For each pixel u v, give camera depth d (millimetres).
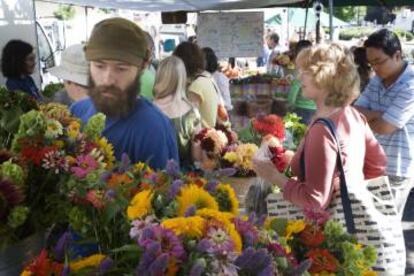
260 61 11438
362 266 1307
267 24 15047
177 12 7770
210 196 1071
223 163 2273
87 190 1064
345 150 1824
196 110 2967
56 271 948
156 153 1589
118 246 1038
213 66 5289
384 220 1862
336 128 1827
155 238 890
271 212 1935
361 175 1897
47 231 1143
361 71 4379
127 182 1115
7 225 996
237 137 2641
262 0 6039
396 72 2834
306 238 1327
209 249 874
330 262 1286
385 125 2811
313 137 1827
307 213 1410
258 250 920
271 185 2068
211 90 3555
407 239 3998
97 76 1479
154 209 1019
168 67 2828
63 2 6074
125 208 1041
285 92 5820
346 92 1880
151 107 1661
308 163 1824
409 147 2857
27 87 3824
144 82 3291
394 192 2934
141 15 15938
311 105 5047
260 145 2342
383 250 1851
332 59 1891
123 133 1570
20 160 1073
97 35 1455
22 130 1118
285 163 2195
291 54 6859
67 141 1191
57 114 1314
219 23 7391
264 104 5617
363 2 6852
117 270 934
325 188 1799
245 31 7410
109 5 6242
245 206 2133
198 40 7438
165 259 831
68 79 2436
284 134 2609
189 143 2672
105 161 1262
